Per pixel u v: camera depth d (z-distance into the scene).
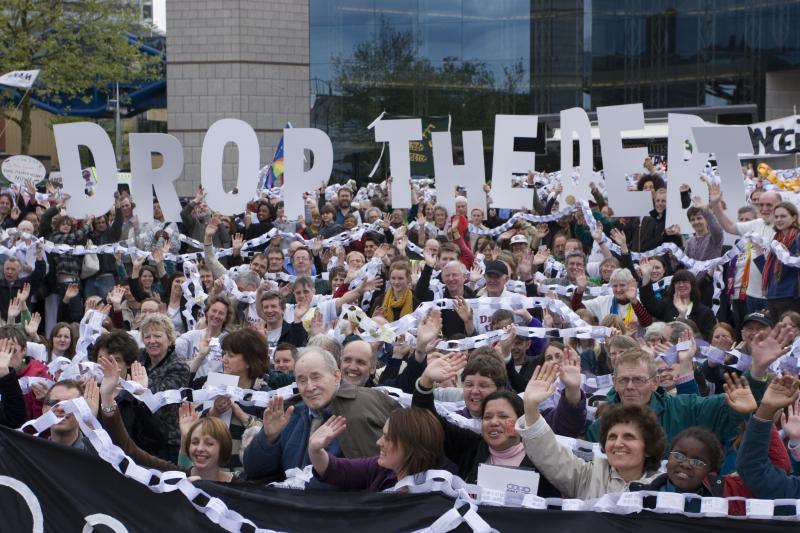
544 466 5.54
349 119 36.91
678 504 4.97
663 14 35.88
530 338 8.66
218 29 35.47
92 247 14.10
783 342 5.83
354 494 5.36
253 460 6.16
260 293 10.10
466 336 8.43
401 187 15.02
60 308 14.19
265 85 35.88
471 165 15.18
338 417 5.63
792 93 35.12
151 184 14.63
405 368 7.29
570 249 12.27
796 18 34.31
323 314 9.68
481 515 5.18
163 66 42.59
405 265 10.40
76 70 35.72
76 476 5.51
